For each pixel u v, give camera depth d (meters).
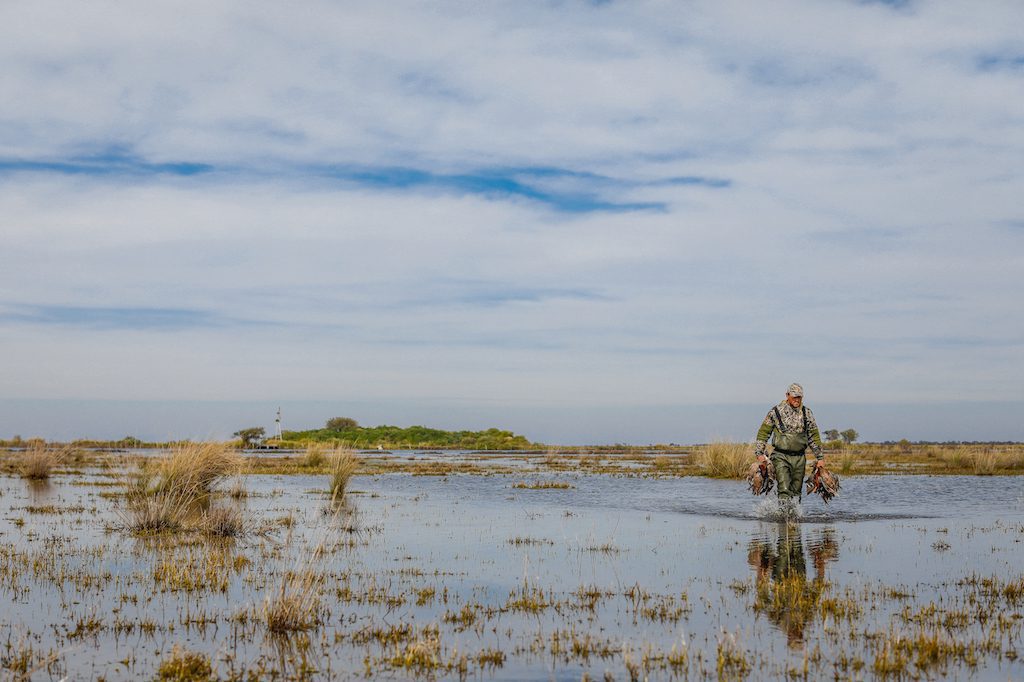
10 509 19.09
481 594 10.07
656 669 7.14
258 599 9.67
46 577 10.89
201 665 7.09
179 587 10.26
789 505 17.80
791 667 7.14
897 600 9.58
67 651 7.64
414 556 12.80
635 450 83.25
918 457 52.69
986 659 7.34
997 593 9.92
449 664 7.28
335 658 7.49
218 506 19.20
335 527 16.14
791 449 17.84
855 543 13.96
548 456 56.28
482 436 101.19
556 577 11.06
